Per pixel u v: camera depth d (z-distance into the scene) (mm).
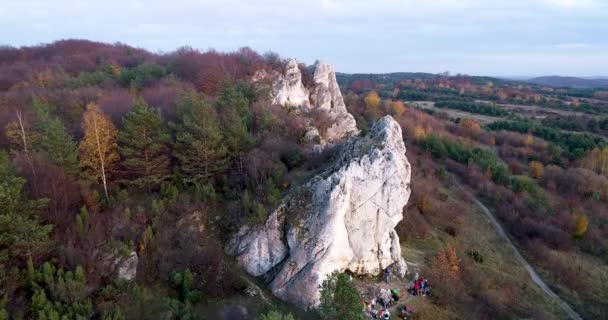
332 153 49531
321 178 41562
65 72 84562
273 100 70000
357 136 49500
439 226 63625
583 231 65625
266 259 39094
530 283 54312
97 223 35031
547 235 64375
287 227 39469
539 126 122812
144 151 42250
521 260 60000
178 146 43375
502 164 93000
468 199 77812
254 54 84875
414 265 47531
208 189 42094
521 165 97500
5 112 52969
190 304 33594
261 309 35156
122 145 43750
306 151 50156
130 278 34000
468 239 62656
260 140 49844
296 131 56469
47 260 31812
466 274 50844
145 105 43469
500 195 76688
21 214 30516
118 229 36281
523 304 48562
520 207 72688
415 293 41375
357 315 27266
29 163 36219
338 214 38875
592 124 128250
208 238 39594
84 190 37781
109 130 41812
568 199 78062
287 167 47844
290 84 75938
